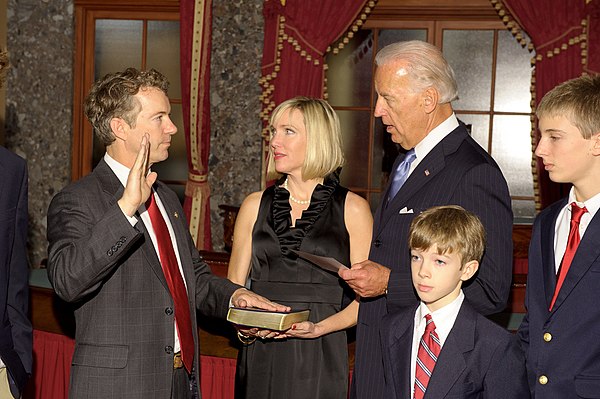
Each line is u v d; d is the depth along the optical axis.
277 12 6.53
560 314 2.20
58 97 7.10
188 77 6.65
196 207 6.77
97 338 2.32
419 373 2.27
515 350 2.23
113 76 2.41
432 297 2.23
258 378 2.71
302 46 6.54
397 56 2.46
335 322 2.67
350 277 2.39
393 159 6.88
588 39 6.07
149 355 2.34
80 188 2.40
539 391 2.21
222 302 2.63
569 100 2.13
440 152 2.47
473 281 2.37
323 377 2.67
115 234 2.18
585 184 2.19
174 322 2.41
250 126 6.88
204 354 3.32
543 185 6.26
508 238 2.37
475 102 6.76
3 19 7.10
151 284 2.37
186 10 6.60
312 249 2.71
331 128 2.73
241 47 6.84
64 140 7.12
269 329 2.46
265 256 2.74
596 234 2.17
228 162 6.93
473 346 2.23
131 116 2.38
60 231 2.32
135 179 2.21
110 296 2.33
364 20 6.78
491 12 6.57
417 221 2.26
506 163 6.76
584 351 2.15
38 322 3.66
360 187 6.95
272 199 2.78
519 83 6.70
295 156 2.71
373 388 2.53
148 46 7.08
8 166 2.42
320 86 6.57
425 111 2.45
